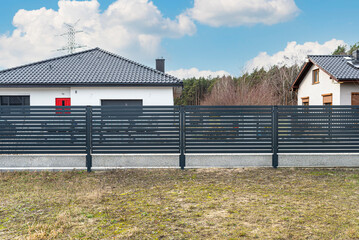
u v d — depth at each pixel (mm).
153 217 4414
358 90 15742
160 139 7719
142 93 13734
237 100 29391
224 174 7203
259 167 7848
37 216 4531
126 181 6645
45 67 14781
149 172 7441
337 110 7770
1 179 6855
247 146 7828
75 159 7719
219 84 41281
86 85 13273
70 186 6262
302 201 5086
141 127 7699
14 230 4008
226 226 4031
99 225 4133
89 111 7648
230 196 5449
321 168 7758
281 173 7230
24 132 7617
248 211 4617
